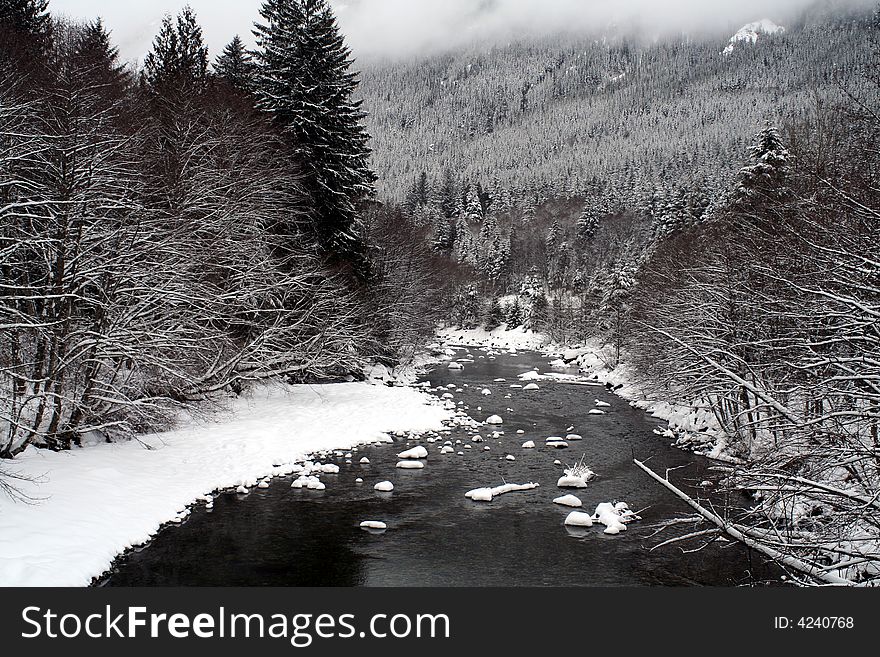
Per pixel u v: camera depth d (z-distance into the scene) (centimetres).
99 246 1430
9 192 1261
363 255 3147
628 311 3366
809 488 561
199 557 1091
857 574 787
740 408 1700
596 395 3050
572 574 1069
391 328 3591
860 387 615
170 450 1648
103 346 1370
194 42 3130
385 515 1343
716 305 1463
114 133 1812
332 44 2938
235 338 2284
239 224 2202
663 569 1087
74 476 1268
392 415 2259
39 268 1394
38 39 2350
